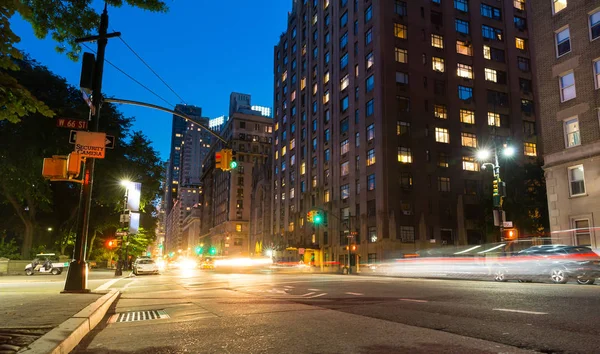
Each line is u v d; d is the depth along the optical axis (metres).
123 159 41.56
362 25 57.38
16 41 5.39
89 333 6.95
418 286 16.09
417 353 5.07
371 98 53.94
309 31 75.06
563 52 27.52
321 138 67.00
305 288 16.05
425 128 53.28
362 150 54.78
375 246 50.06
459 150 54.28
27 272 34.66
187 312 9.34
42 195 36.41
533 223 42.56
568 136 26.91
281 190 82.88
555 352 4.98
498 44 59.59
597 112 25.09
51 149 34.44
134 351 5.52
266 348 5.51
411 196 50.88
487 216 45.16
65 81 37.31
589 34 25.94
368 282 20.25
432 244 50.28
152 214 66.00
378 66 52.94
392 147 51.16
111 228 59.16
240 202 128.62
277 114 88.94
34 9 7.68
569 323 6.71
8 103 5.74
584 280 16.97
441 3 57.56
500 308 8.61
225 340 6.07
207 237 164.00
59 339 5.14
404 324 7.11
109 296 11.57
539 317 7.32
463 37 57.56
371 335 6.22
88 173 13.62
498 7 60.78
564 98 27.33
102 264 62.69
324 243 63.16
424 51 55.28
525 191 44.31
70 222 46.47
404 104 52.94
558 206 26.92
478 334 6.08
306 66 75.00
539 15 29.30
